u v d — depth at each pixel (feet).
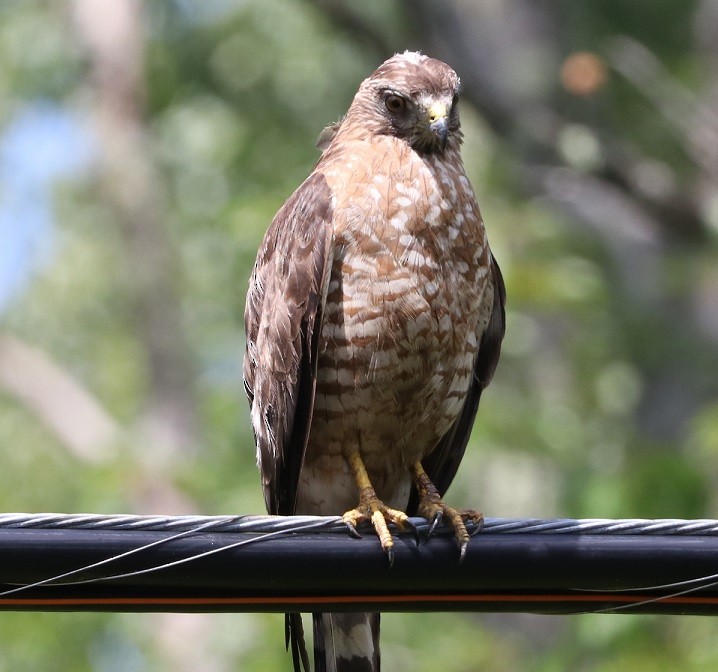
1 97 62.34
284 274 23.17
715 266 50.06
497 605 18.75
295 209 23.43
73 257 64.13
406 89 23.80
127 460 49.70
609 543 18.33
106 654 49.83
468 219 23.07
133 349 64.54
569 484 41.19
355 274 22.38
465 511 20.66
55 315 65.31
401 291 22.33
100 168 60.80
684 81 53.98
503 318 24.52
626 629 35.91
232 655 46.57
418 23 55.72
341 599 18.58
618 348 53.16
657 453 40.04
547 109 53.72
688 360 52.34
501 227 48.78
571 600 18.71
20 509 56.34
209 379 61.93
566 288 46.19
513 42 54.95
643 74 46.06
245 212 49.11
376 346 22.44
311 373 22.49
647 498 37.88
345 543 18.31
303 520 18.25
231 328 60.80
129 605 18.11
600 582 18.37
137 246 59.52
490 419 48.06
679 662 35.78
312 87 58.85
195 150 60.23
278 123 59.00
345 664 23.00
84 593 18.04
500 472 50.70
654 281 52.03
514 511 50.67
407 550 18.39
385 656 47.85
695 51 57.06
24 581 17.62
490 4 55.83
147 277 59.31
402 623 48.34
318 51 58.65
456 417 24.09
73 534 17.63
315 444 23.34
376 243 22.39
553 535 18.47
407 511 24.56
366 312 22.35
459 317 22.93
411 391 22.88
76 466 57.82
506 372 54.95
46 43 61.72
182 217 60.90
